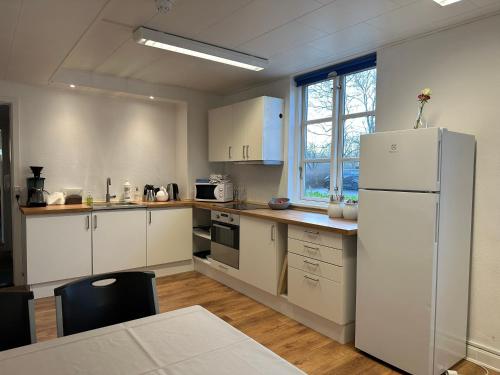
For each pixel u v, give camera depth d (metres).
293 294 3.13
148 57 3.46
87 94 4.38
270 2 2.33
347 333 2.79
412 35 2.84
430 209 2.18
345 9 2.41
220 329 1.41
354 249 2.77
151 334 1.37
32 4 2.01
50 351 1.23
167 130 5.06
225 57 3.21
